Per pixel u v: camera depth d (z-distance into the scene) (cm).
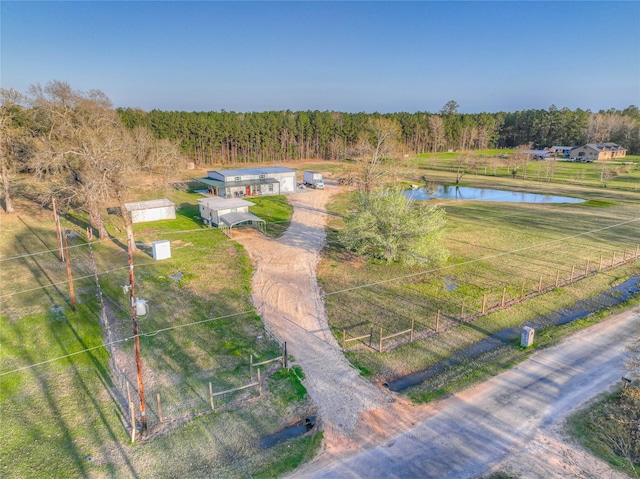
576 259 3334
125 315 2373
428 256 3070
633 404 1555
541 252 3494
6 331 2170
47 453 1389
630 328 2248
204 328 2244
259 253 3509
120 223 4338
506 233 4088
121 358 1952
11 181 4762
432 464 1357
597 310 2492
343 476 1310
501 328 2286
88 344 2066
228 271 3078
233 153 10831
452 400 1686
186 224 4431
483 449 1421
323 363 1942
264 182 6106
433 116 13388
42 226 4122
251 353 2016
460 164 8862
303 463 1364
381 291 2738
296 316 2395
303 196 6209
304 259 3362
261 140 11094
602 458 1373
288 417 1593
